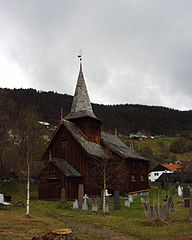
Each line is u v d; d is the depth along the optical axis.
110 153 36.44
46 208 23.97
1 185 39.88
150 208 19.39
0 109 47.50
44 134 53.97
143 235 14.54
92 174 32.97
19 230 14.54
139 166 42.88
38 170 40.72
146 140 151.12
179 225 17.03
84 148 32.56
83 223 17.88
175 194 40.28
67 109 125.50
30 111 51.59
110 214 21.94
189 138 163.00
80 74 40.84
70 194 29.80
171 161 114.44
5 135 43.94
